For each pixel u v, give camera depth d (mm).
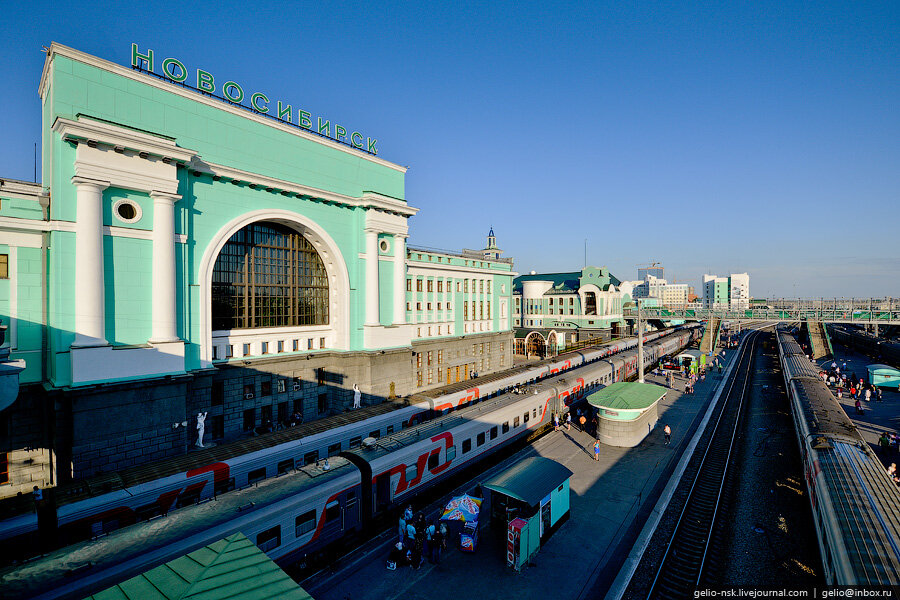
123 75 20859
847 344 83562
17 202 18453
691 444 28094
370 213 31875
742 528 18062
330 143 30188
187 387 22844
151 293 21219
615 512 19344
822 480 15320
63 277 18781
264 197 26609
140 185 20500
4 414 18484
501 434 25594
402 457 18438
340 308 31344
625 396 28422
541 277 80938
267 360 27141
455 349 44656
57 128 18562
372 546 16609
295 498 14164
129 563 10477
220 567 9195
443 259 44000
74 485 15000
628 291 77562
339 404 30906
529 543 15594
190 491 16016
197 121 23578
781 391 45531
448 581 14586
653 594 14156
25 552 14086
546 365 42125
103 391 19156
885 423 32375
